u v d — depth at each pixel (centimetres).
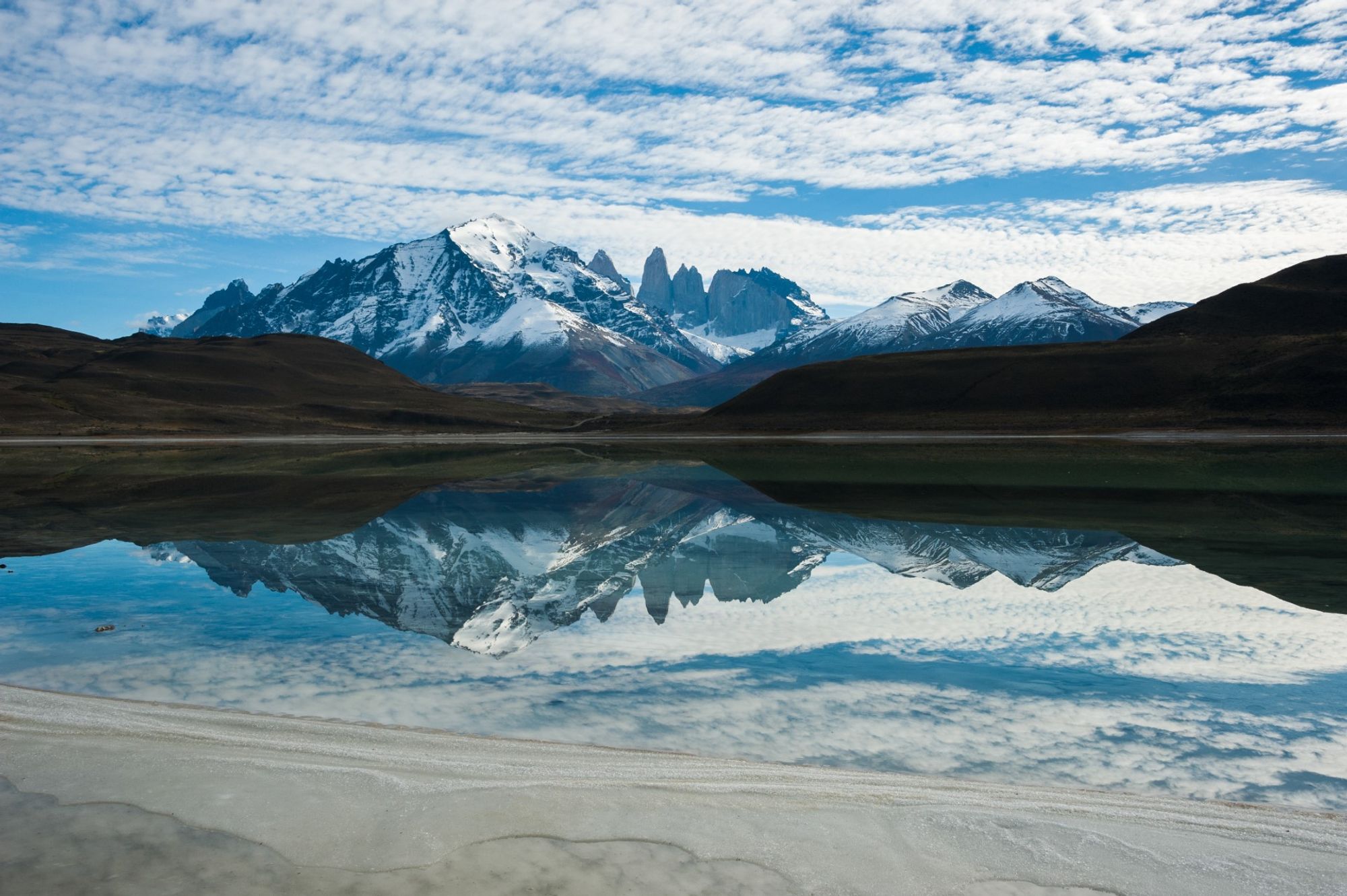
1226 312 15238
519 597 1780
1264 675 1227
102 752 869
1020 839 704
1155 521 3111
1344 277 15338
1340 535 2747
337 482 4875
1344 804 794
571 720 1012
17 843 667
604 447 9419
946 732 985
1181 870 656
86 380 16000
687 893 607
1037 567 2158
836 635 1457
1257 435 9675
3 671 1211
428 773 820
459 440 11281
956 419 12588
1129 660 1303
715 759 877
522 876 627
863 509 3534
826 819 733
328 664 1255
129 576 2003
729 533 2822
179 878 616
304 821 712
